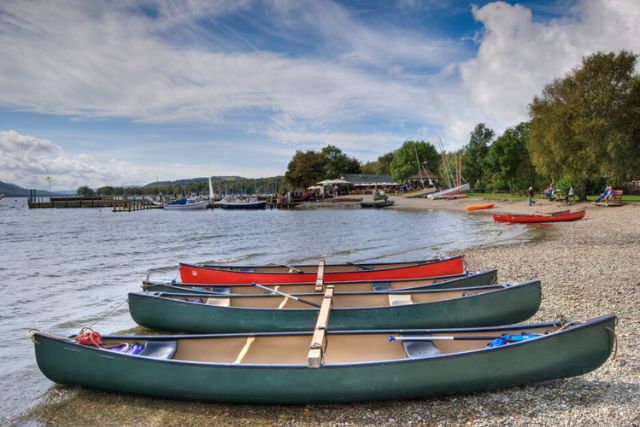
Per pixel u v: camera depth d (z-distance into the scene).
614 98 34.81
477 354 5.50
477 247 20.70
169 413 5.69
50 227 39.81
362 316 7.54
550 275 12.71
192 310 8.16
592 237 21.19
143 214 63.31
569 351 5.68
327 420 5.39
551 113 37.41
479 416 5.30
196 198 88.06
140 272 16.88
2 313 11.05
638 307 9.27
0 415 5.82
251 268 11.65
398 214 48.56
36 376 7.14
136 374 5.87
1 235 32.00
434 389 5.54
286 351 6.48
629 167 35.94
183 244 25.88
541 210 39.16
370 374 5.40
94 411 5.81
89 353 6.02
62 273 16.67
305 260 19.25
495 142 68.75
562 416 5.20
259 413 5.61
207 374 5.60
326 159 103.38
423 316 7.61
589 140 33.97
